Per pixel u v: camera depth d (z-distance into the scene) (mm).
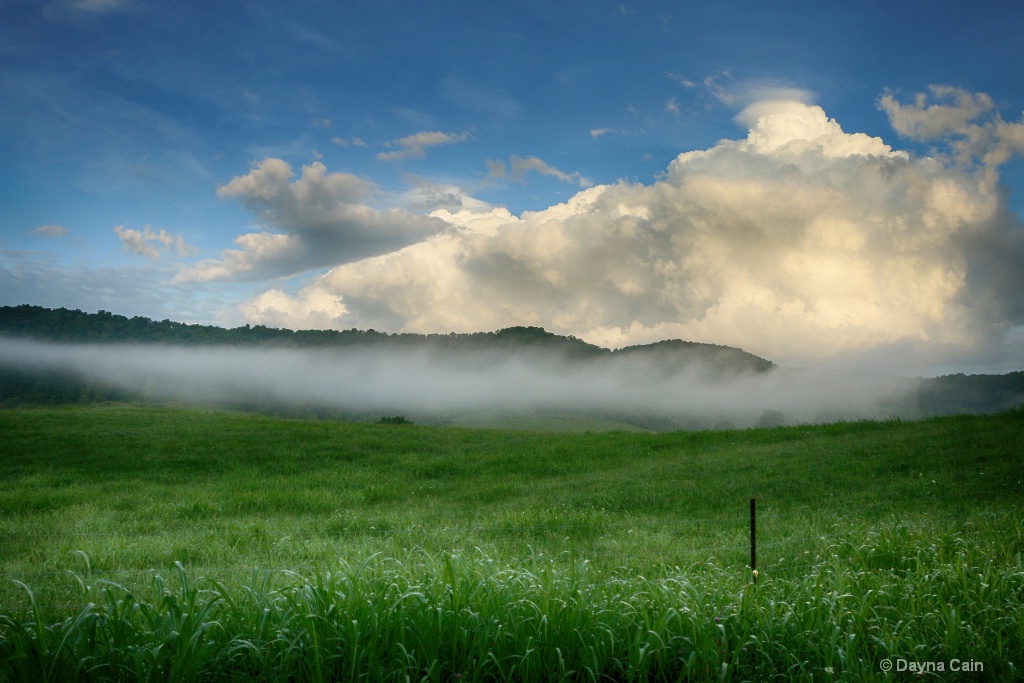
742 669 5766
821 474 18781
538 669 5602
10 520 16062
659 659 5648
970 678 5816
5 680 5051
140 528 15195
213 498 20219
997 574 7469
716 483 19156
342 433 37031
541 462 26891
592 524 14586
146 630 5539
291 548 11773
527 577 6660
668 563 10211
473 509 18312
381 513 17828
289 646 5320
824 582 7516
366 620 5613
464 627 5805
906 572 8219
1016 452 18094
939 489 15609
